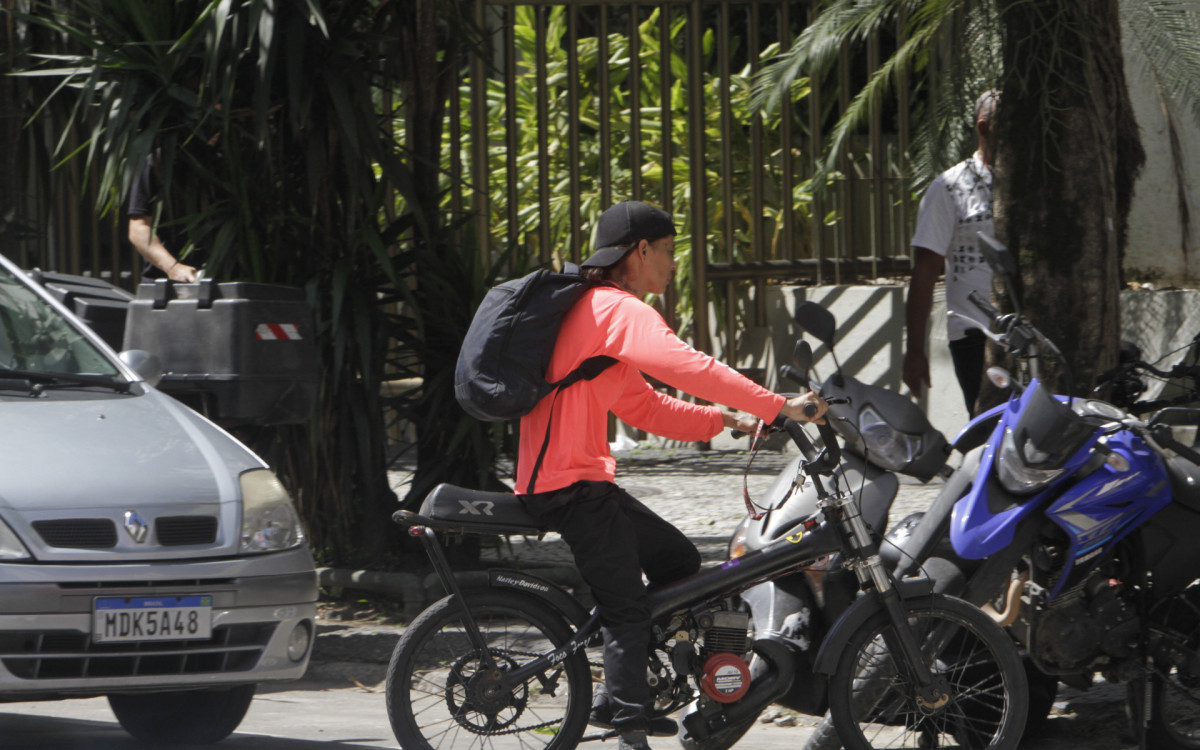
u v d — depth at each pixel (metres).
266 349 19.08
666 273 13.73
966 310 21.00
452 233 23.14
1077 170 17.45
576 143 30.92
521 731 13.72
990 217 20.67
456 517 13.48
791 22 34.09
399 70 23.92
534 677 13.70
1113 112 17.73
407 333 22.89
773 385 34.81
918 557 14.21
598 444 13.46
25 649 13.62
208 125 22.09
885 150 34.88
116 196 21.20
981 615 13.90
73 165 29.00
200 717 15.89
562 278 13.27
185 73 22.00
